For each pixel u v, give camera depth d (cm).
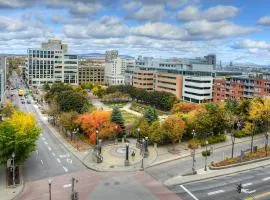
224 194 5744
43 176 6650
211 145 8888
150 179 6506
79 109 12038
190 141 8994
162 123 8975
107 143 9188
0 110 13788
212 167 7056
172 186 6134
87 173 6856
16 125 6819
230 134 10044
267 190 5909
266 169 7031
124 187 6100
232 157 7631
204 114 9388
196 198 5591
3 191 5844
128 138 9800
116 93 19050
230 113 10219
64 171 6975
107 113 9600
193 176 6631
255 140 9419
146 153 7975
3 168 7050
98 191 5909
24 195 5734
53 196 5678
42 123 12388
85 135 9831
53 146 8988
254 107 10006
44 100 18825
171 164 7412
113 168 7106
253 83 16162
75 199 5375
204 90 18325
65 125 9825
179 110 12562
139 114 14725
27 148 6788
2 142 6444
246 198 5572
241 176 6631
